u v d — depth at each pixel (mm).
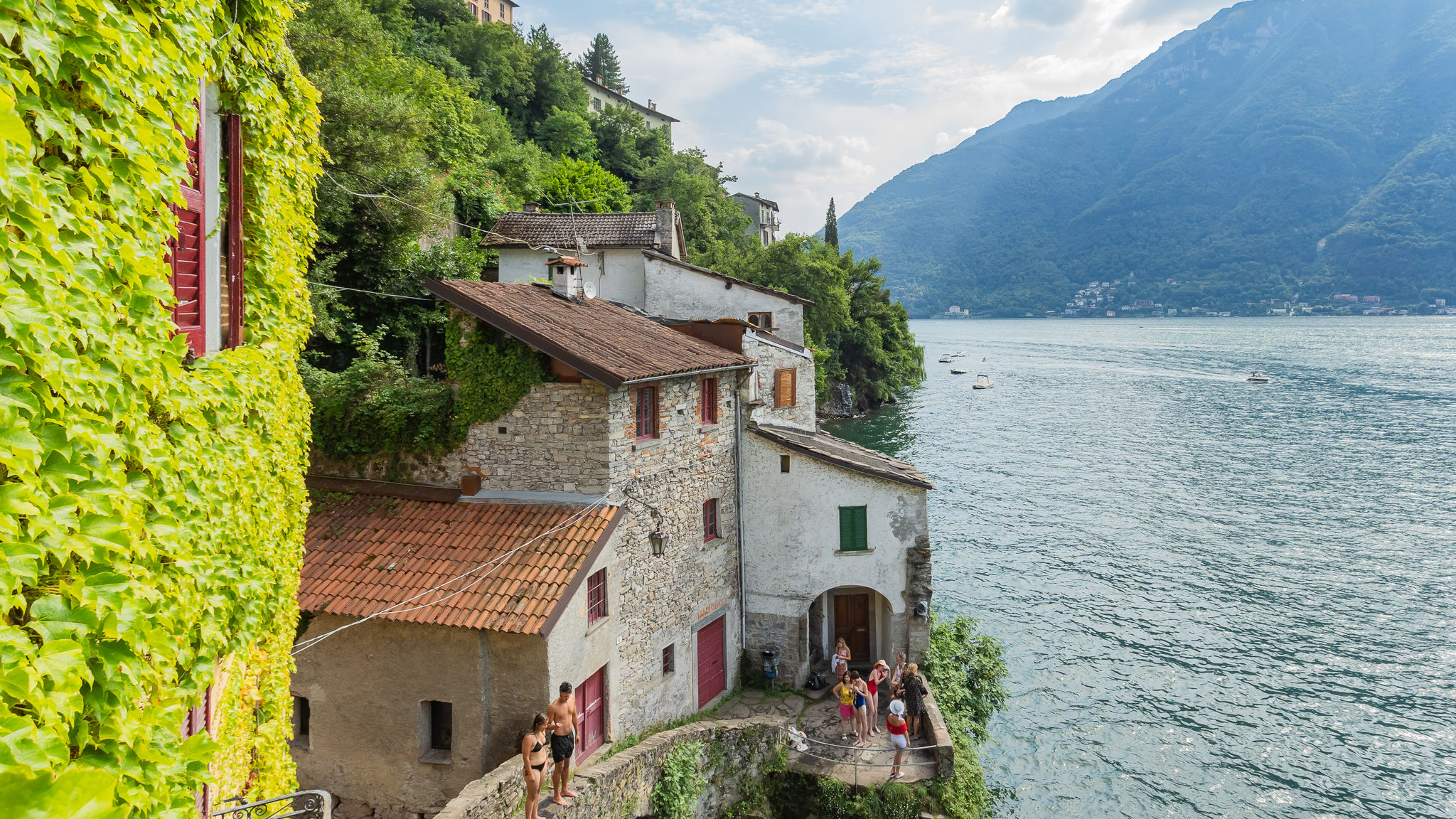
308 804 10156
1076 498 60281
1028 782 27625
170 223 6688
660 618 22156
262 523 9750
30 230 4695
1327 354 167125
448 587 17844
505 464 20562
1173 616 39875
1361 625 38562
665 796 18859
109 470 5359
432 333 33719
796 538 26641
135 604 5160
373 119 31422
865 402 99375
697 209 90250
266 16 10398
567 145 85562
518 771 15625
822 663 28828
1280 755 28922
